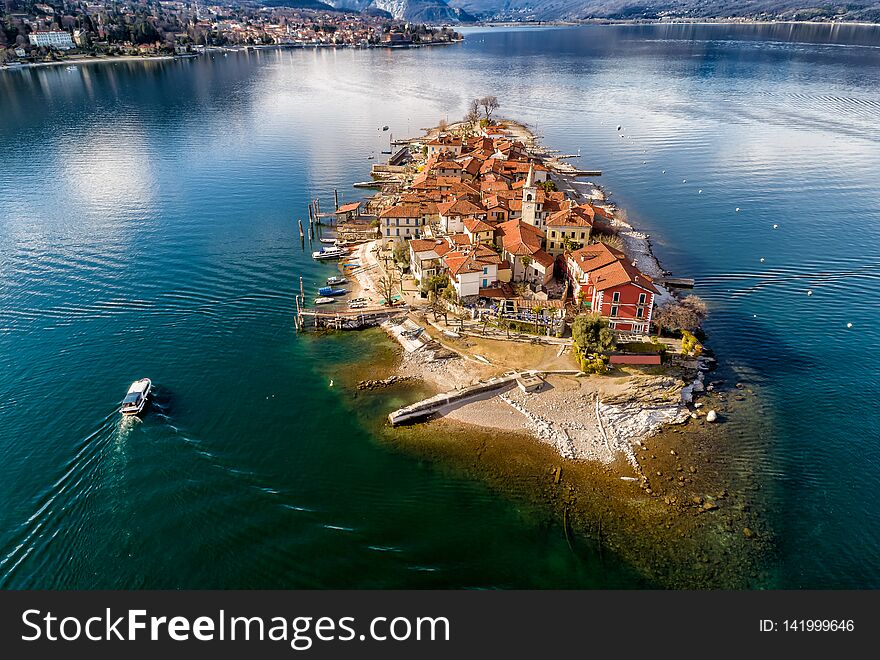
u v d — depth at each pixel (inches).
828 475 2564.0
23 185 6441.9
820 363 3344.0
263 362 3380.9
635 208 5856.3
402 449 2721.5
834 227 5270.7
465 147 7298.2
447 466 2618.1
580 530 2297.0
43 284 4237.2
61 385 3110.2
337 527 2308.1
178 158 7519.7
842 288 4195.4
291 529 2293.3
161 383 3157.0
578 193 6190.9
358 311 3796.8
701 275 4434.1
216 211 5748.0
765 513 2368.4
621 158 7618.1
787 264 4589.1
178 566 2137.1
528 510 2389.3
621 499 2433.6
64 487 2463.1
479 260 3818.9
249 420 2901.1
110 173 6875.0
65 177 6717.5
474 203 5054.1
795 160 7278.5
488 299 3841.0
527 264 3996.1
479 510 2393.0
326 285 4296.3
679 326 3449.8
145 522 2308.1
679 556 2188.7
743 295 4128.9
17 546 2206.0
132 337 3587.6
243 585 2073.1
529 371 3176.7
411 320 3705.7
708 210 5757.9
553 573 2122.3
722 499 2433.6
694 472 2573.8
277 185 6530.5
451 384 3134.8
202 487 2480.3
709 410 2957.7
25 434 2748.5
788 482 2527.1
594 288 3479.3
